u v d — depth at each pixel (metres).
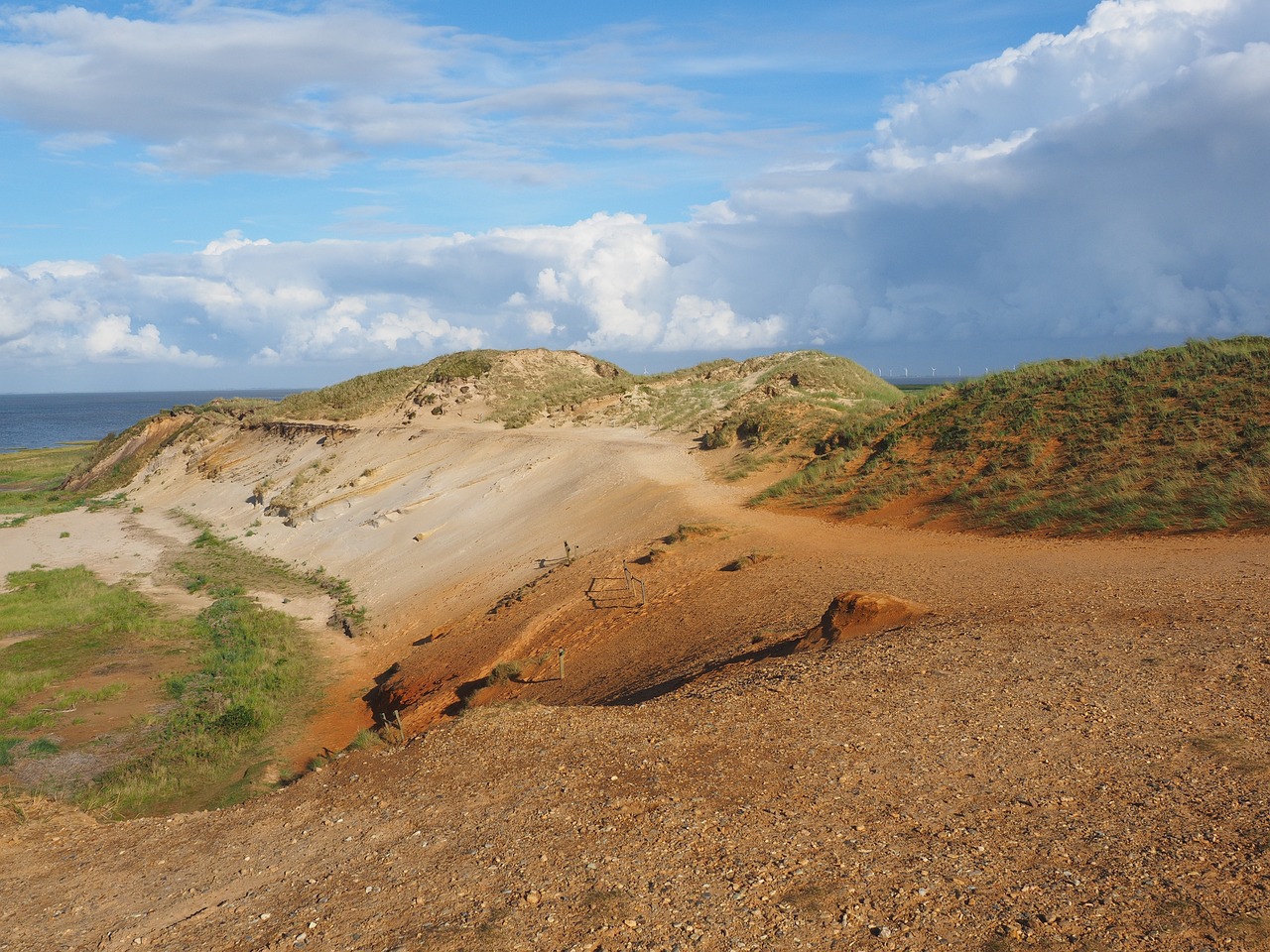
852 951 5.59
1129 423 24.70
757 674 12.23
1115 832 6.74
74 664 24.83
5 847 9.70
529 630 21.33
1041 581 15.37
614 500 32.25
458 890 7.07
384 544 37.16
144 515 57.38
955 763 8.39
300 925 6.83
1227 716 8.56
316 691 22.50
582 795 8.76
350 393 77.50
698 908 6.29
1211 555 15.89
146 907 7.71
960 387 34.25
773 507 28.17
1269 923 5.36
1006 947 5.44
